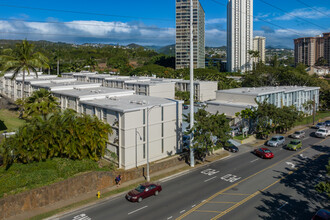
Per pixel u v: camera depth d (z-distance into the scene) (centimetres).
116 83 8619
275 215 2692
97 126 3603
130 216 2695
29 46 5972
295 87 8112
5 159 3064
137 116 3831
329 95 9231
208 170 4012
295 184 3478
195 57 17138
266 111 5678
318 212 2512
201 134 4116
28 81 6794
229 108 6431
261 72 11306
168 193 3231
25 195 2784
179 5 16888
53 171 3189
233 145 5034
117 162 3859
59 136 3331
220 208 2838
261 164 4278
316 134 6069
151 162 4044
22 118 5397
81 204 2961
